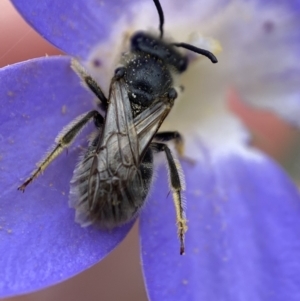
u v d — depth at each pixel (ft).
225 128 0.15
